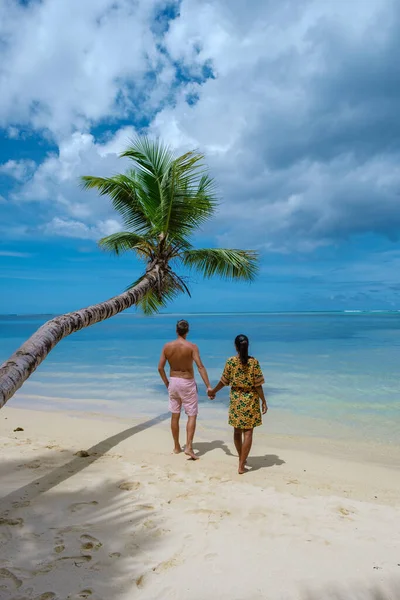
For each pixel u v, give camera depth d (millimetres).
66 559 3252
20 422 8219
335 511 4262
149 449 6527
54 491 4641
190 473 5402
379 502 4617
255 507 4320
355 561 3311
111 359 18047
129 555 3338
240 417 5414
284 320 78000
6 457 5852
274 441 7105
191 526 3854
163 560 3281
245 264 11109
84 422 8273
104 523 3887
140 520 3951
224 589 2930
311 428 7941
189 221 9961
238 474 5441
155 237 10359
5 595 2791
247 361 5496
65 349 22219
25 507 4199
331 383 12391
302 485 5082
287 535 3719
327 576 3100
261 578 3062
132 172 10914
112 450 6402
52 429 7691
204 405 10031
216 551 3422
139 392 11422
